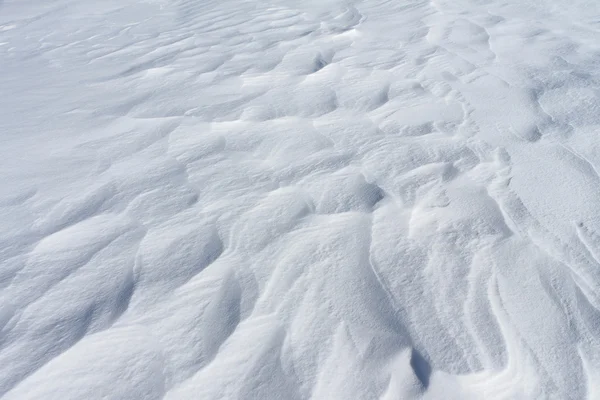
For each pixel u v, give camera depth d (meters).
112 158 1.86
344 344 1.08
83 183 1.69
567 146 1.78
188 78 2.72
